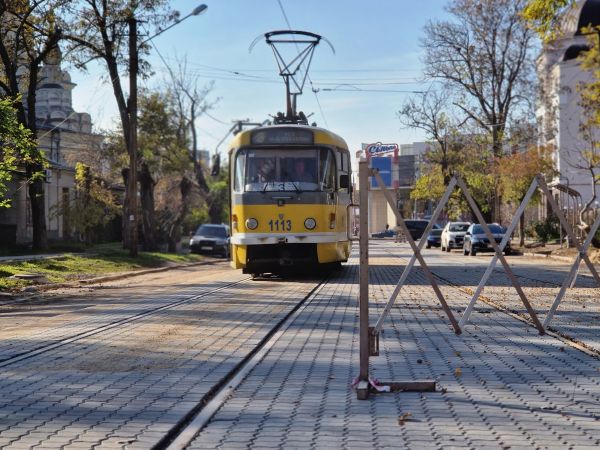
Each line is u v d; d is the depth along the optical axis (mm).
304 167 21625
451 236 50531
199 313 13625
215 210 64125
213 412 6359
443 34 49562
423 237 8602
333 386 7355
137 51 34781
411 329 11273
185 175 52906
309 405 6594
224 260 45531
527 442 5414
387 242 69125
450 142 53938
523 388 7230
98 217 42375
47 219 47375
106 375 7973
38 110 54125
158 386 7379
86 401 6785
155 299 17000
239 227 21641
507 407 6484
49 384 7543
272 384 7457
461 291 17906
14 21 32406
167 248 53719
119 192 55844
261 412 6359
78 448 5332
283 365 8461
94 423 6020
